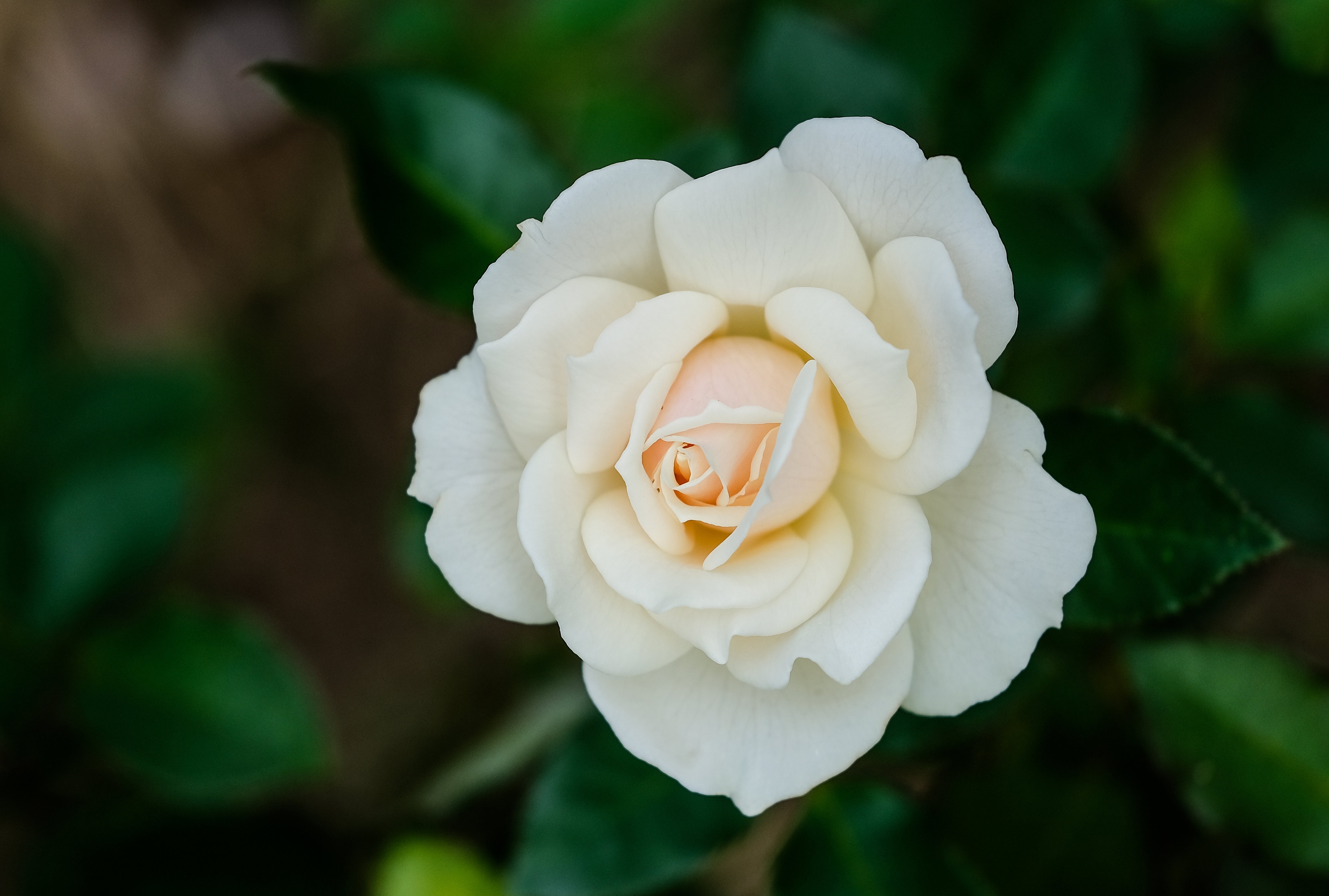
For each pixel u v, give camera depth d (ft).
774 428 1.32
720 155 1.48
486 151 1.51
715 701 1.34
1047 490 1.31
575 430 1.31
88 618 1.73
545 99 2.00
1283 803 1.50
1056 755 1.57
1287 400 1.61
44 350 1.90
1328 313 1.64
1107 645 1.56
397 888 1.65
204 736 1.66
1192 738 1.51
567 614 1.31
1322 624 1.94
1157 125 1.87
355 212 1.51
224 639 1.68
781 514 1.32
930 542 1.30
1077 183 1.61
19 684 1.68
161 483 1.78
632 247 1.32
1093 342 1.67
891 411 1.29
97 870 1.66
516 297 1.33
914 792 1.67
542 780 1.49
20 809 1.70
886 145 1.29
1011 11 1.60
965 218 1.29
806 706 1.33
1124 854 1.54
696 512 1.32
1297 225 1.63
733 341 1.33
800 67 1.51
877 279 1.31
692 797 1.49
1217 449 1.61
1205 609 1.56
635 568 1.31
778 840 2.00
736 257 1.31
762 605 1.30
